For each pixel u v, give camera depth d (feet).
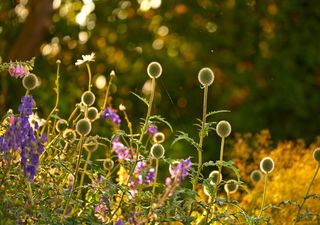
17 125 15.64
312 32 47.03
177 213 17.78
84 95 19.08
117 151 20.90
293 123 45.65
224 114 44.98
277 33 47.11
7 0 47.11
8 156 15.71
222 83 46.24
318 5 47.26
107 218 18.42
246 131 44.29
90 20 47.62
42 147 15.83
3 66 18.37
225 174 34.65
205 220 18.16
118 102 44.86
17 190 16.17
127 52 46.96
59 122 21.01
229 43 46.93
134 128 43.73
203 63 46.47
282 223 24.18
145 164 19.79
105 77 45.96
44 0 43.65
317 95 46.11
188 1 47.39
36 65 45.60
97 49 46.96
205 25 47.37
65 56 46.96
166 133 43.83
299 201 25.54
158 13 47.52
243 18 47.24
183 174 15.66
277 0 47.29
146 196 18.57
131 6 47.62
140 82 45.29
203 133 18.48
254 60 46.73
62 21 47.50
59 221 16.48
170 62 45.91
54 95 41.96
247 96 46.01
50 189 17.44
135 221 17.26
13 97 42.75
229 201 18.37
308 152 30.53
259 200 26.43
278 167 29.32
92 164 17.37
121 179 20.75
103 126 36.14
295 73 46.42
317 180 27.20
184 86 46.06
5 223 15.62
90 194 18.79
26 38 43.50
